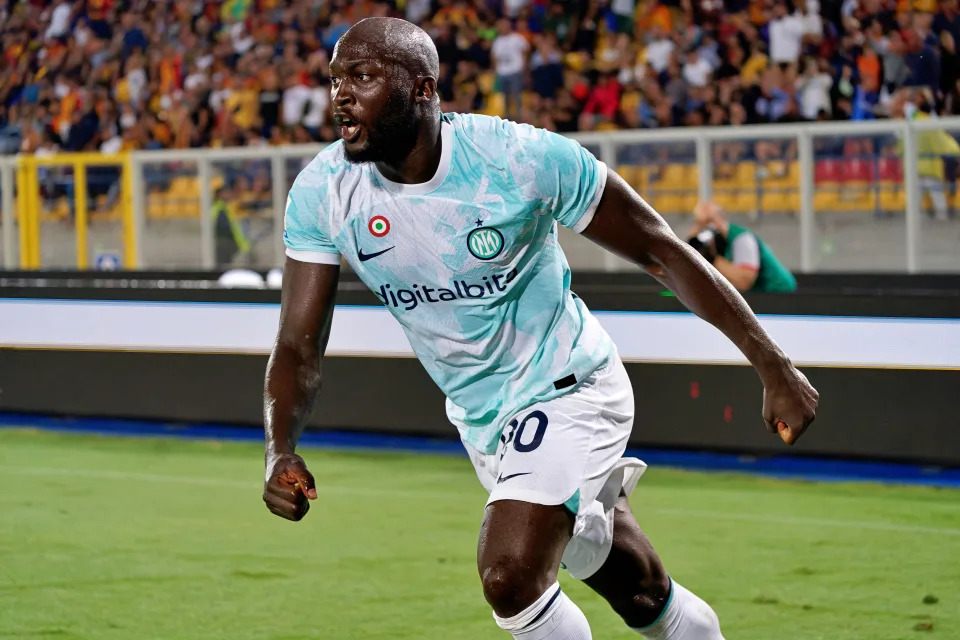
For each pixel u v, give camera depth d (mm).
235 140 57562
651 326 28734
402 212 10656
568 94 51656
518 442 11125
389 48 10125
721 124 48750
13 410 35875
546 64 52094
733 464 28047
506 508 10805
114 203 45156
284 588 19094
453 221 10594
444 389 11695
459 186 10570
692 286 10977
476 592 18766
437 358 11430
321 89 56625
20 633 16891
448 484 26828
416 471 28219
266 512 24422
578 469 11016
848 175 37500
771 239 38594
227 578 19672
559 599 10688
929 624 16953
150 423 34312
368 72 10117
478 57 53375
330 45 57812
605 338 11820
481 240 10617
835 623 17062
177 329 33844
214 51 59906
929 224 36875
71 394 35156
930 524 22609
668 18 51250
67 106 62500
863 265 37625
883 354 26859
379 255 10836
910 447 26812
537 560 10578
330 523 23406
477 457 12031
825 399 27391
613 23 52219
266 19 59406
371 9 57375
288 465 10203
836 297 27125
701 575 19594
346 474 28000
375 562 20562
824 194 37844
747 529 22516
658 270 11125
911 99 46094
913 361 26656
